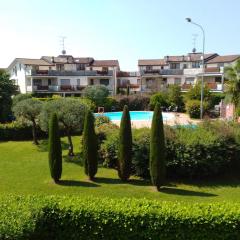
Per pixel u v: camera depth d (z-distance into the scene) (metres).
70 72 61.47
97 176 15.88
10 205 8.14
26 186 14.26
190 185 14.84
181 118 37.91
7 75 32.38
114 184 14.65
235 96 30.31
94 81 63.09
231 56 62.31
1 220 7.31
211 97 41.25
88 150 15.10
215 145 15.93
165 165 14.59
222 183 15.22
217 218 7.98
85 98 45.50
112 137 17.58
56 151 14.66
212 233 8.00
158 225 8.03
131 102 48.84
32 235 7.80
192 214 8.03
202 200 12.57
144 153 15.80
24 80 60.47
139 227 8.08
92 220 8.12
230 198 12.91
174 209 8.23
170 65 66.00
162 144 13.63
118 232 8.12
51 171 14.73
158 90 55.44
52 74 60.47
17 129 25.14
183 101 45.50
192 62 64.75
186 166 15.53
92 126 15.16
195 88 42.28
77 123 18.38
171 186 14.59
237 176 16.34
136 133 16.94
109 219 8.09
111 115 42.38
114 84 63.66
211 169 15.75
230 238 8.01
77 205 8.32
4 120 31.27
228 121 19.48
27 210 7.84
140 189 13.98
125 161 14.88
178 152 15.66
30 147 22.38
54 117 14.71
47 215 8.18
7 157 19.72
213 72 56.56
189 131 17.23
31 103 22.23
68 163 18.02
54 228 8.22
